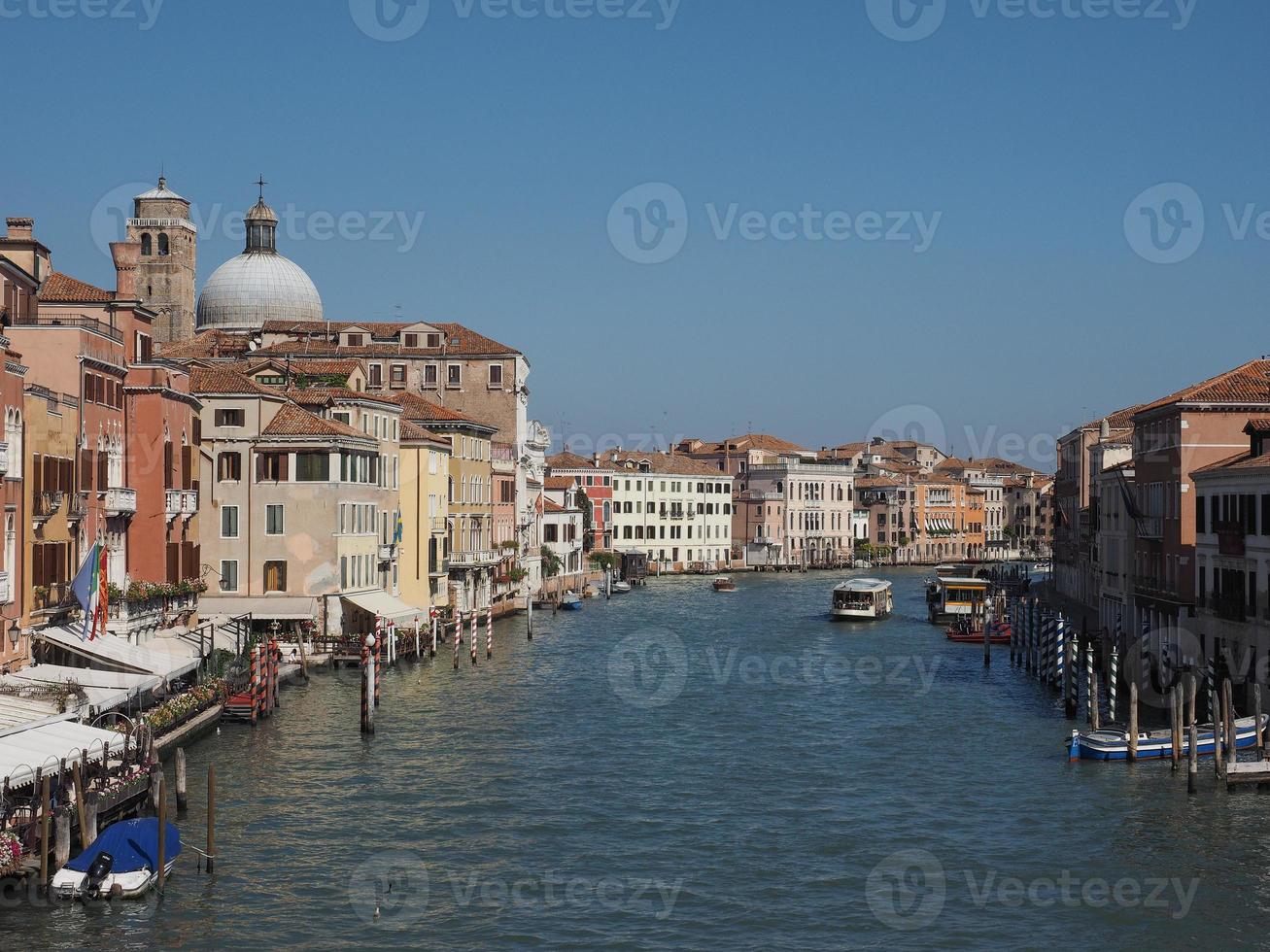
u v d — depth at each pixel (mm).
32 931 30281
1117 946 30406
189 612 59062
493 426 100125
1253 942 30641
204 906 32062
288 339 113938
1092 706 49156
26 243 54125
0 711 36750
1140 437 67188
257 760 46250
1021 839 37656
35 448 44219
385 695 60625
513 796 42250
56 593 45812
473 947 30312
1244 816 39375
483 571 99562
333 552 69438
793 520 184375
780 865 35812
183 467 59156
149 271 132625
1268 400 58938
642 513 168250
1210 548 54750
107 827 33781
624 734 52031
